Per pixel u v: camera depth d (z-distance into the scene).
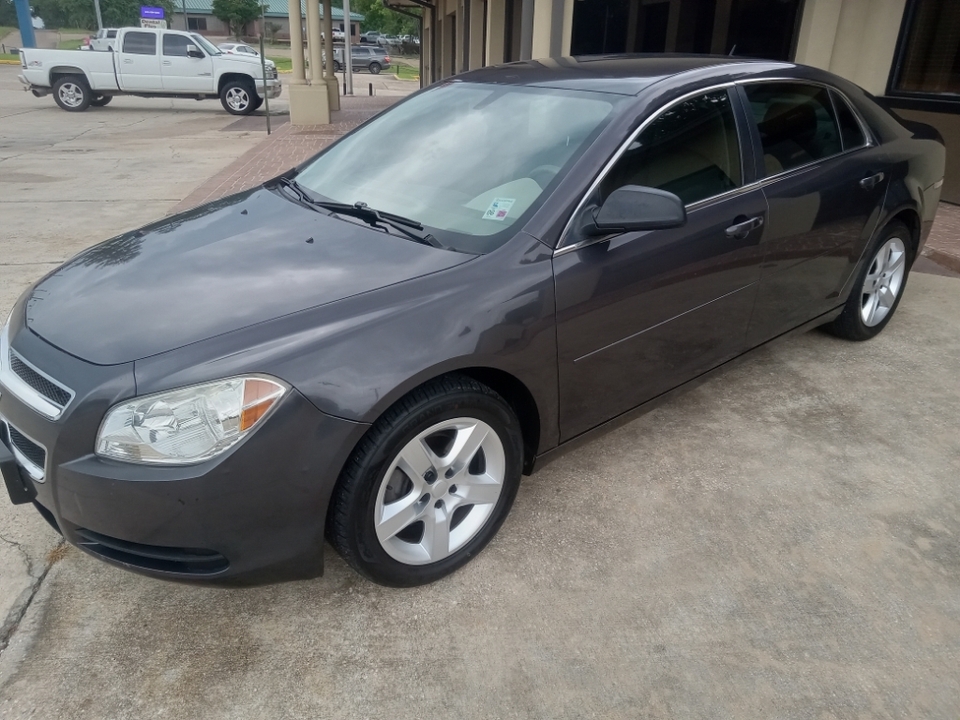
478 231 2.61
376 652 2.28
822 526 2.88
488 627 2.38
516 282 2.44
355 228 2.75
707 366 3.28
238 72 18.06
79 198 8.22
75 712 2.06
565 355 2.60
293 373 2.06
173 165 10.50
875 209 3.88
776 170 3.32
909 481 3.17
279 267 2.48
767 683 2.20
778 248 3.33
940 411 3.74
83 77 17.92
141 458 2.01
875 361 4.27
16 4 32.19
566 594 2.52
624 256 2.70
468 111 3.23
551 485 3.10
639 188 2.49
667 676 2.21
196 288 2.38
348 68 27.50
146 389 2.01
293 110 15.24
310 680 2.18
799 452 3.37
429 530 2.45
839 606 2.49
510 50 13.59
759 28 9.26
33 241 6.48
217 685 2.16
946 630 2.40
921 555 2.73
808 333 4.65
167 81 18.12
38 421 2.10
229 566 2.13
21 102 19.94
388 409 2.22
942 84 7.56
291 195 3.20
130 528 2.06
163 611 2.41
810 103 3.60
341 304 2.24
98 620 2.37
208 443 2.01
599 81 3.08
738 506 2.99
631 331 2.81
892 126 4.11
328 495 2.15
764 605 2.48
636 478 3.15
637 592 2.53
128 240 2.91
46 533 2.75
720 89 3.15
